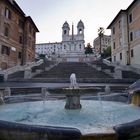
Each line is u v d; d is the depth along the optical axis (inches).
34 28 2128.4
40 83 964.6
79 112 345.1
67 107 387.9
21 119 283.3
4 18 1451.8
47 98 563.5
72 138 145.2
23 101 536.4
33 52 2117.4
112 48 2012.8
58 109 383.2
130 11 1608.0
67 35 3759.8
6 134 153.9
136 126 162.9
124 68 1370.6
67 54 3275.1
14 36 1638.8
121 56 1724.9
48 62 1750.7
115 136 150.6
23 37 1834.4
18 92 679.1
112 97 540.4
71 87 408.5
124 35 1654.8
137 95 443.5
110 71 1195.3
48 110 372.2
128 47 1638.8
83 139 145.3
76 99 390.0
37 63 1561.3
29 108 400.2
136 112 341.7
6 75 1126.4
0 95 525.7
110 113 331.6
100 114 321.7
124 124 161.8
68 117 295.3
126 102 491.5
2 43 1422.2
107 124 240.1
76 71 1274.6
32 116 307.0
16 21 1681.8
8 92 591.8
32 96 585.9
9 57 1537.9
